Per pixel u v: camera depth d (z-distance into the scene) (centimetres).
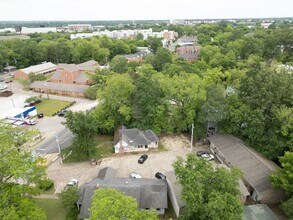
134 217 1998
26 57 12250
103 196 2236
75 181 3750
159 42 14788
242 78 4875
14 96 8144
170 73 7175
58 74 9569
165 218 3092
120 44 14262
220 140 4544
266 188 3247
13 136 2775
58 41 14725
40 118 6378
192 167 2781
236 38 13100
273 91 4159
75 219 3072
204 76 6519
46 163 4359
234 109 4541
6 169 2550
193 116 4981
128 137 4744
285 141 3953
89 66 10106
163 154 4612
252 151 4078
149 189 3216
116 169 4141
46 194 3562
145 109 5109
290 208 2797
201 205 2530
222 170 2725
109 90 5281
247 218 2867
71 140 5191
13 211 2353
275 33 11031
